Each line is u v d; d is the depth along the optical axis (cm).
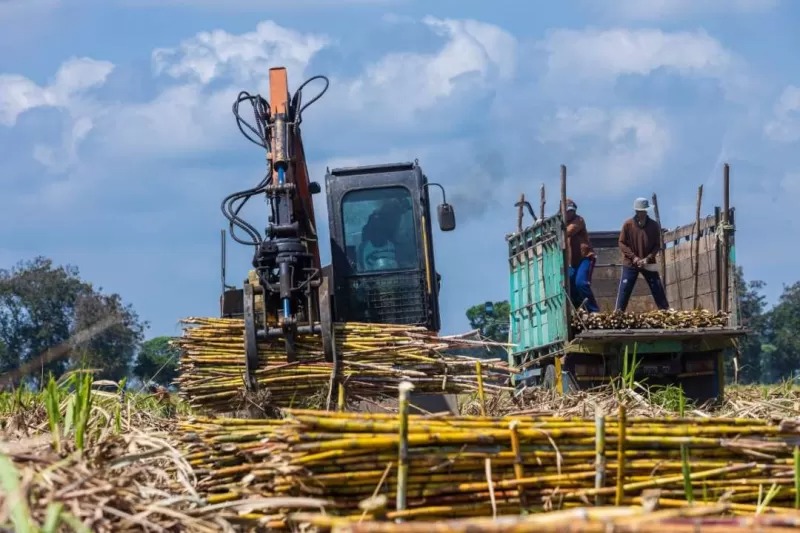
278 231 2080
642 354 2998
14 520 734
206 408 1992
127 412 1550
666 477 1064
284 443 1043
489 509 1041
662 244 3647
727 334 2947
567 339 2967
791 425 1092
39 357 1190
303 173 2359
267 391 1958
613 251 4006
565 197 3039
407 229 2381
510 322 3575
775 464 1078
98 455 1070
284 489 1039
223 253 2364
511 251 3550
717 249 3241
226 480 1112
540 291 3234
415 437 1026
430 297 2370
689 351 2980
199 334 2019
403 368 1969
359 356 1975
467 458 1041
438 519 1026
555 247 3083
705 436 1087
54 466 933
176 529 948
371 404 1977
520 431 1052
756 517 791
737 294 3216
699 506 983
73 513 878
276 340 2000
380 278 2364
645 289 3988
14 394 1627
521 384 3450
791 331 9588
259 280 2039
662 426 1096
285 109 2247
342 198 2388
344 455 1027
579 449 1065
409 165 2408
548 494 1047
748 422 1110
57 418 1148
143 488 1002
